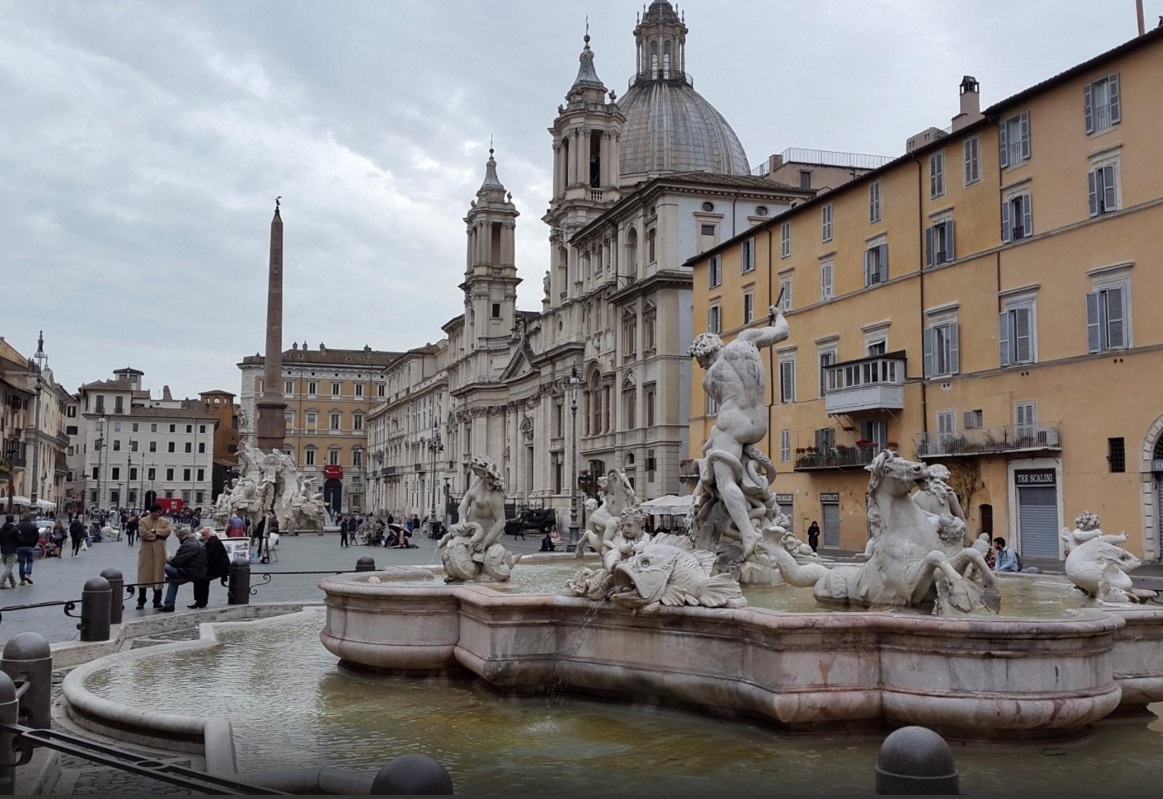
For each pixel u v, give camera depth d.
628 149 89.69
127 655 13.33
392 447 155.25
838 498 49.22
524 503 94.19
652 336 66.06
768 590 11.48
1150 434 33.91
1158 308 33.84
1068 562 11.13
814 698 8.02
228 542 33.88
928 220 44.34
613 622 9.58
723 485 12.23
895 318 46.22
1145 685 8.66
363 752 8.36
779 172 72.81
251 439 145.38
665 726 8.96
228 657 13.43
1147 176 34.28
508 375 100.88
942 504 12.29
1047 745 7.89
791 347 53.84
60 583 28.80
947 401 42.88
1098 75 36.12
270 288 68.62
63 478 139.12
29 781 7.11
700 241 65.31
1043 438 37.44
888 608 9.16
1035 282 38.56
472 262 113.50
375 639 11.27
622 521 10.12
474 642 10.50
